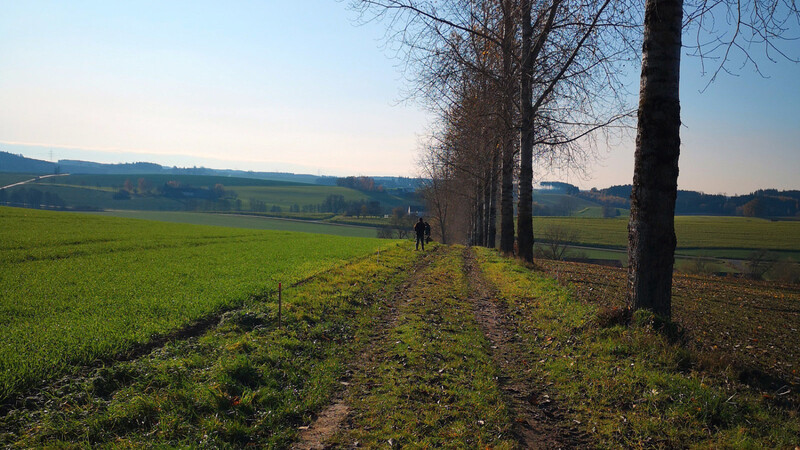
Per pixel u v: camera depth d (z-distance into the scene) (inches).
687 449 193.2
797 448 184.2
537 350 337.4
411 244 1485.0
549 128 693.3
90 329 344.2
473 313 469.1
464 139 1081.4
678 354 273.0
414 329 380.8
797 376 280.1
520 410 240.2
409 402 243.4
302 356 315.0
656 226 317.7
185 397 232.4
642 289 324.5
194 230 1724.9
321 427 221.9
